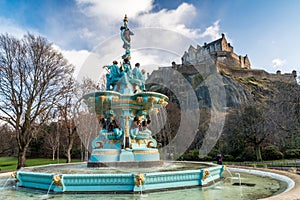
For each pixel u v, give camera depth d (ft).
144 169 25.55
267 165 63.41
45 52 69.05
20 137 70.44
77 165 36.52
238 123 108.37
